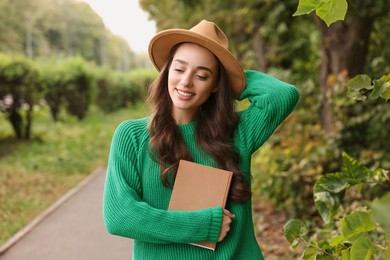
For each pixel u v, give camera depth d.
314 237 3.03
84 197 7.25
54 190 7.55
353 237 1.35
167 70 1.97
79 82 16.91
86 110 18.08
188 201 1.85
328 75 5.76
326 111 5.72
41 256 4.69
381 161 4.95
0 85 11.45
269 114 2.01
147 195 1.89
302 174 5.03
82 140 12.70
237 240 1.88
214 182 1.86
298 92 2.12
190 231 1.77
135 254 1.93
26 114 12.45
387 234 1.04
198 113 2.01
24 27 60.38
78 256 4.70
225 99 1.98
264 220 5.53
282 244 4.77
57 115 15.96
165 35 1.91
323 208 2.27
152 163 1.88
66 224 5.79
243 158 1.97
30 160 9.45
